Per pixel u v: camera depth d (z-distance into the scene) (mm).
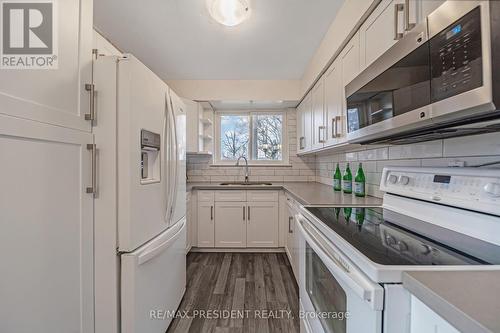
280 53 2477
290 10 1775
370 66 1153
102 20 1903
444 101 712
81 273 1100
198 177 3674
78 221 1081
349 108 1396
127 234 1199
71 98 1043
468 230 889
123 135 1192
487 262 660
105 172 1189
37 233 880
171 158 1636
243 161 3760
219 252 3207
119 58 1194
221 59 2625
